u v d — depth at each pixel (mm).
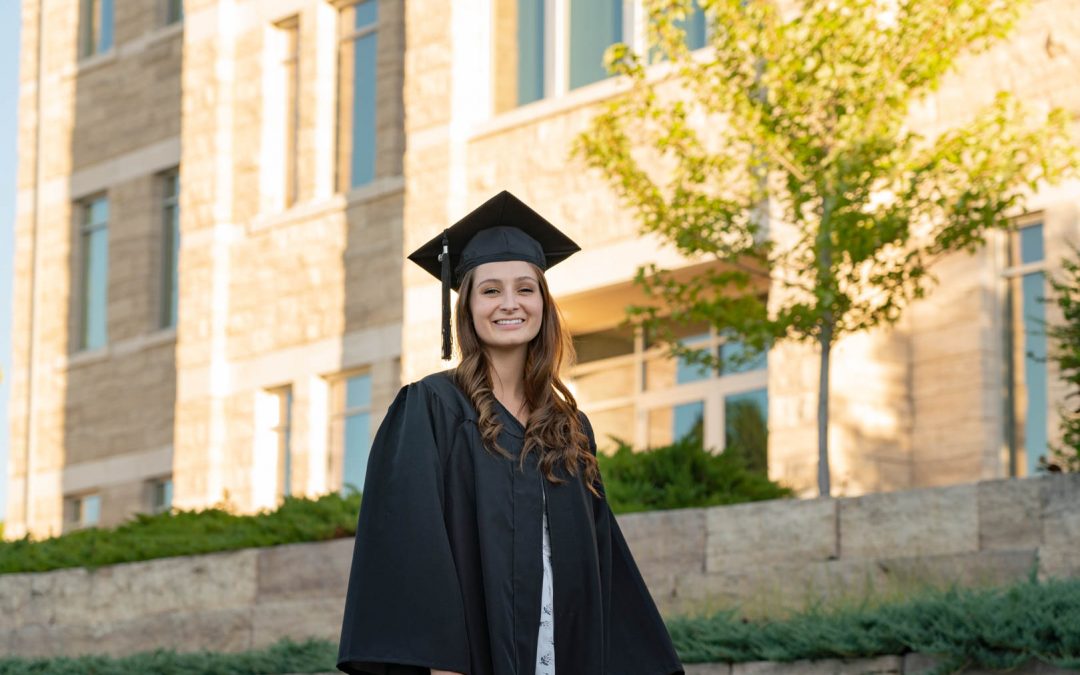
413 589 4430
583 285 16125
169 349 21234
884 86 11602
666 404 17016
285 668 10906
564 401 4777
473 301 4812
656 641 4832
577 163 16344
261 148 20188
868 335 13633
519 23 17453
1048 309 13305
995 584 9281
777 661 8367
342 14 19734
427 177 17484
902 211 11555
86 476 22078
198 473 19938
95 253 22906
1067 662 7293
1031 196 13398
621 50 12664
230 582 13039
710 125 15062
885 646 8055
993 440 13484
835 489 13570
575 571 4613
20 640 14195
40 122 23594
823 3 11891
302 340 19250
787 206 12664
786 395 13992
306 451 18969
